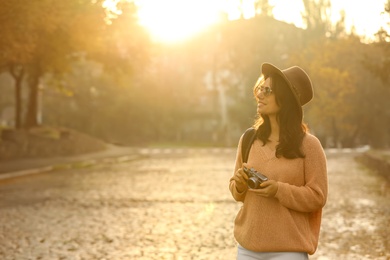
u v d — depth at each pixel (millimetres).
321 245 8945
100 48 27109
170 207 13523
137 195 16203
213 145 76688
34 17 16625
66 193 16797
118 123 81125
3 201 14844
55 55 27594
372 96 70000
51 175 24531
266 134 3273
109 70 35594
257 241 3160
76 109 80688
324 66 67875
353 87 67000
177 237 9609
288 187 3068
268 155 3219
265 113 3242
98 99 79375
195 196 15938
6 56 19078
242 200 3324
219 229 10375
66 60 35062
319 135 77625
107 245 8945
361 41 67688
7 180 21438
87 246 8875
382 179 22156
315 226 3264
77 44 24953
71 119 79375
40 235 9820
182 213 12477
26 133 34156
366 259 7941
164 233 9984
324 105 67000
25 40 18016
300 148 3168
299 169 3178
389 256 8109
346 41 68562
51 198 15508
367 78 69312
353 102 70312
